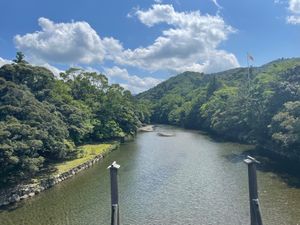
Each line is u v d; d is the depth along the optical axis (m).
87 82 85.44
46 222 27.91
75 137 54.47
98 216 29.17
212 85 143.12
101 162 54.28
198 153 60.50
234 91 114.38
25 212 30.44
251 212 18.81
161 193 35.72
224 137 86.38
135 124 91.00
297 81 60.41
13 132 36.06
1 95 46.34
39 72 58.59
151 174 44.72
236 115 81.19
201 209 30.11
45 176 40.62
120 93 91.62
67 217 29.02
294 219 26.45
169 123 160.00
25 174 37.00
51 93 58.34
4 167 33.84
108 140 76.62
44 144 40.53
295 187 35.66
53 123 43.00
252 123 67.38
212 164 49.91
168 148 68.56
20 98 45.00
